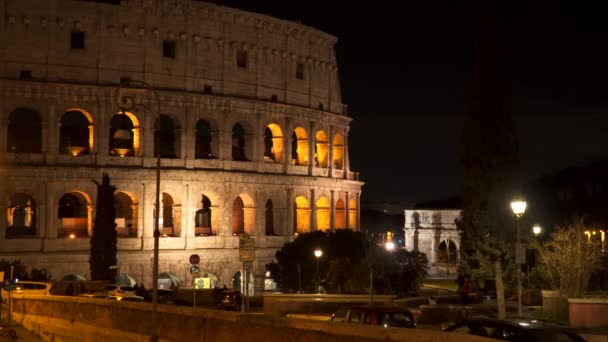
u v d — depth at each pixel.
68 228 114.62
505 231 71.44
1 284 86.12
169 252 116.62
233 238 124.06
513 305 80.69
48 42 109.50
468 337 28.41
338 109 147.50
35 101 108.88
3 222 106.00
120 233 119.00
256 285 127.00
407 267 113.81
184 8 119.56
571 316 57.44
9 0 107.38
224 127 124.12
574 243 72.25
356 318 42.59
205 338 45.31
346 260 105.25
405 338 30.92
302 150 138.50
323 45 143.25
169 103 118.12
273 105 130.50
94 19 112.25
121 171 113.31
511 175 72.19
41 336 71.44
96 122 112.31
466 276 86.56
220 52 123.94
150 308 53.34
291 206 133.25
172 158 118.81
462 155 73.75
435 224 178.88
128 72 114.44
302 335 37.09
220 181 122.81
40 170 108.06
